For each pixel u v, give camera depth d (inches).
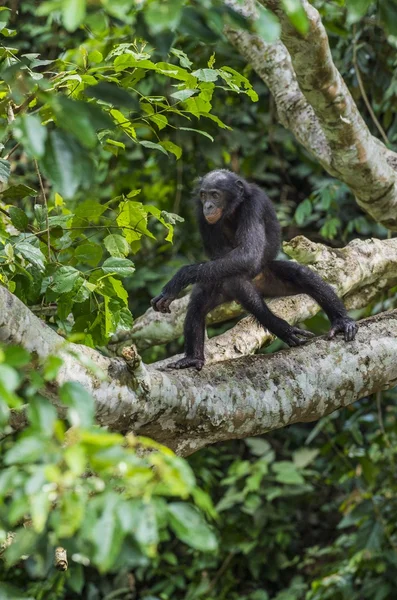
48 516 179.2
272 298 436.1
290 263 418.6
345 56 598.9
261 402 324.5
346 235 693.3
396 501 604.1
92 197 653.3
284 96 476.1
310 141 468.4
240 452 751.7
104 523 149.1
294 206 773.3
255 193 436.8
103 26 205.5
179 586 674.8
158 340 484.4
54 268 325.4
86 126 172.2
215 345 403.5
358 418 609.9
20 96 203.8
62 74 314.2
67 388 169.9
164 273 671.1
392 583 600.1
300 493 686.5
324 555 732.0
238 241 411.8
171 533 704.4
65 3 163.6
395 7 204.7
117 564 163.2
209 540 155.8
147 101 357.4
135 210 346.9
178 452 321.1
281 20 350.3
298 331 402.3
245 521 684.7
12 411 287.1
